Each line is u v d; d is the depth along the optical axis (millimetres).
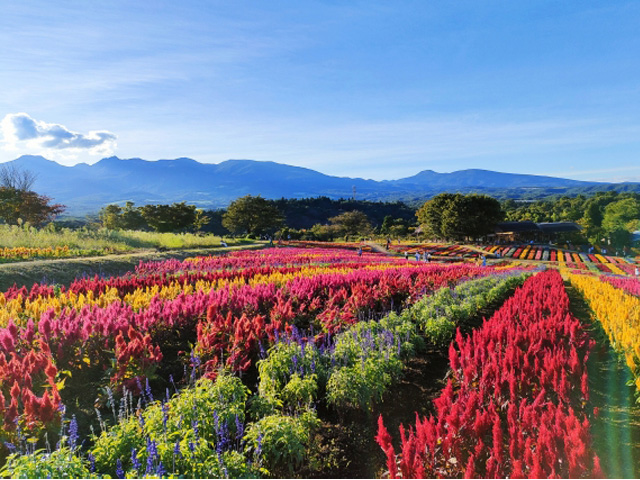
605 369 7941
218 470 3633
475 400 4922
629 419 5691
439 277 15789
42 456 3482
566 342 8414
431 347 8859
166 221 69500
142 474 3535
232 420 4656
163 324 8203
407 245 63656
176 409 4500
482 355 6285
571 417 4094
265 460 4418
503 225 81438
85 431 4992
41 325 6574
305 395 5699
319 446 5043
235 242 47750
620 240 75312
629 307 11039
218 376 5445
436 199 81250
